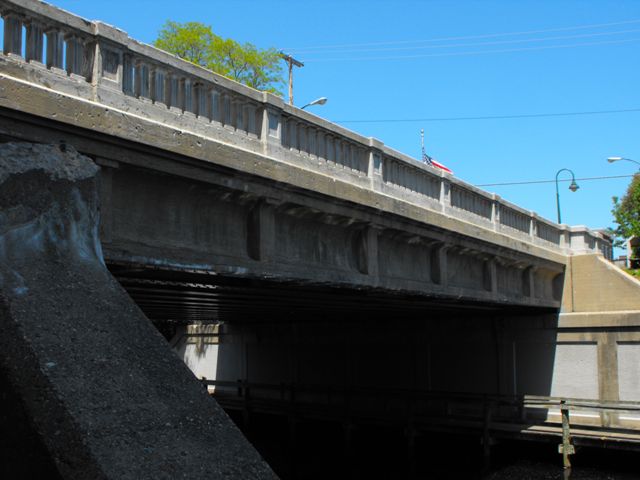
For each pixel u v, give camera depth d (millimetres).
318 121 11547
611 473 18250
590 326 21609
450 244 15406
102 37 7855
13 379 4129
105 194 7605
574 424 20328
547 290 22438
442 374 23969
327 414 23438
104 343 4621
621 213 40094
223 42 35406
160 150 8070
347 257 12406
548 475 18219
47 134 6953
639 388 20531
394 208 12844
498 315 23062
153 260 8312
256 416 27641
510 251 18484
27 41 7309
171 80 8938
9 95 6504
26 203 5363
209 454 4078
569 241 23547
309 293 13617
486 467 19484
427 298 15883
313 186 10633
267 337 29516
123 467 3676
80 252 5602
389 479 18609
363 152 12953
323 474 19391
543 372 22297
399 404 24312
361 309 19703
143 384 4410
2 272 4859
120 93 8070
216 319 26172
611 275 21922
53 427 3842
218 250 9438
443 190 15695
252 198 9852
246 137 10000
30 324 4477
